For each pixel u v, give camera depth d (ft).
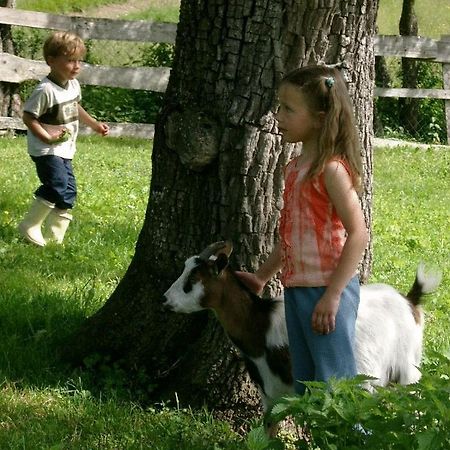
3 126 54.75
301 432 18.44
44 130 30.37
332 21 18.03
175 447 17.52
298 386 15.65
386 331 17.06
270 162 18.34
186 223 19.26
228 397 19.17
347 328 15.14
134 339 20.21
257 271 17.70
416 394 12.78
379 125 62.64
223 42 18.17
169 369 19.98
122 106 59.47
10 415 18.28
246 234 18.56
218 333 19.08
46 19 56.54
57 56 30.40
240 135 18.24
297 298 15.37
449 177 50.55
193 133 18.42
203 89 18.47
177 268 19.47
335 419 12.25
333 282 14.89
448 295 28.25
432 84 68.28
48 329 22.26
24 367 20.59
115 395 19.40
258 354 17.38
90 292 24.30
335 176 14.92
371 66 19.13
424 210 41.52
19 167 43.62
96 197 38.01
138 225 34.06
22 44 62.59
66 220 31.30
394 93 61.16
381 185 46.93
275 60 17.98
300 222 15.26
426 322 25.55
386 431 12.03
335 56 18.34
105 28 57.47
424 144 60.90
